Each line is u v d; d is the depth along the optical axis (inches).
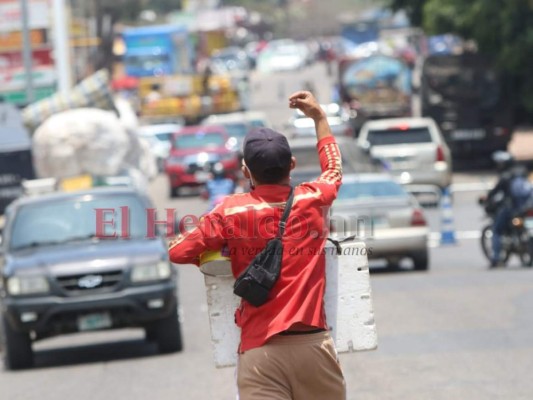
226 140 3740.2
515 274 1776.6
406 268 1984.5
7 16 4281.5
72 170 2974.9
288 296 558.6
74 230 1301.7
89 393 1074.1
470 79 3927.2
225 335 579.8
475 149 3949.3
